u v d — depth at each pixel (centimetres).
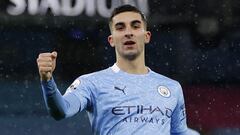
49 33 4662
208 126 4322
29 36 4656
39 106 4366
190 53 4806
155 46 4784
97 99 1346
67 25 4475
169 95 1388
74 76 4766
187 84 4703
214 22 4738
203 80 4731
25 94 4453
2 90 4472
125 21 1366
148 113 1340
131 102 1342
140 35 1374
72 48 4769
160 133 1338
